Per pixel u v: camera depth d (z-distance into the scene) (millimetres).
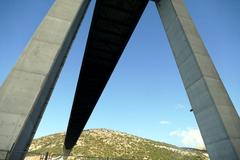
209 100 11734
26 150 11117
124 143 173250
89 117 42000
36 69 10094
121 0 17312
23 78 9727
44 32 11219
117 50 23547
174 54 15078
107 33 21016
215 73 12703
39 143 170750
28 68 10008
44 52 10633
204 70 12508
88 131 198250
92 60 25328
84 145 157250
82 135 182375
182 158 158500
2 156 7949
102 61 25562
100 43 22484
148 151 163750
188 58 13492
